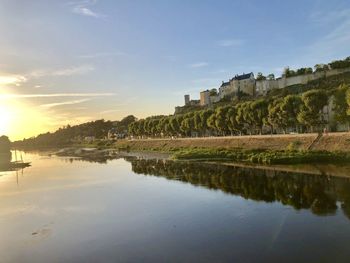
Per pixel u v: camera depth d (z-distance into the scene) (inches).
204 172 3403.1
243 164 3720.5
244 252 1301.7
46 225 1822.1
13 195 2721.5
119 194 2539.4
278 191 2289.6
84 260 1331.2
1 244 1561.3
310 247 1301.7
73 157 7047.2
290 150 3941.9
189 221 1742.1
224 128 5935.0
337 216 1646.2
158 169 3939.5
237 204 2025.1
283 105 4658.0
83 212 2047.2
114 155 6815.9
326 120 4886.8
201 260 1256.2
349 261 1171.3
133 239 1524.4
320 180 2516.0
